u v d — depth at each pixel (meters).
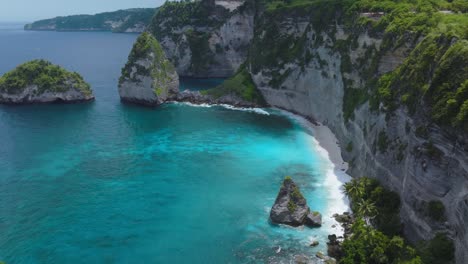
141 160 101.44
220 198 82.31
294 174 92.12
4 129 123.31
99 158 102.50
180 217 75.44
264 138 116.44
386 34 88.88
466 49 56.41
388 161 71.31
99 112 142.88
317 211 75.31
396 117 71.31
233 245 66.81
